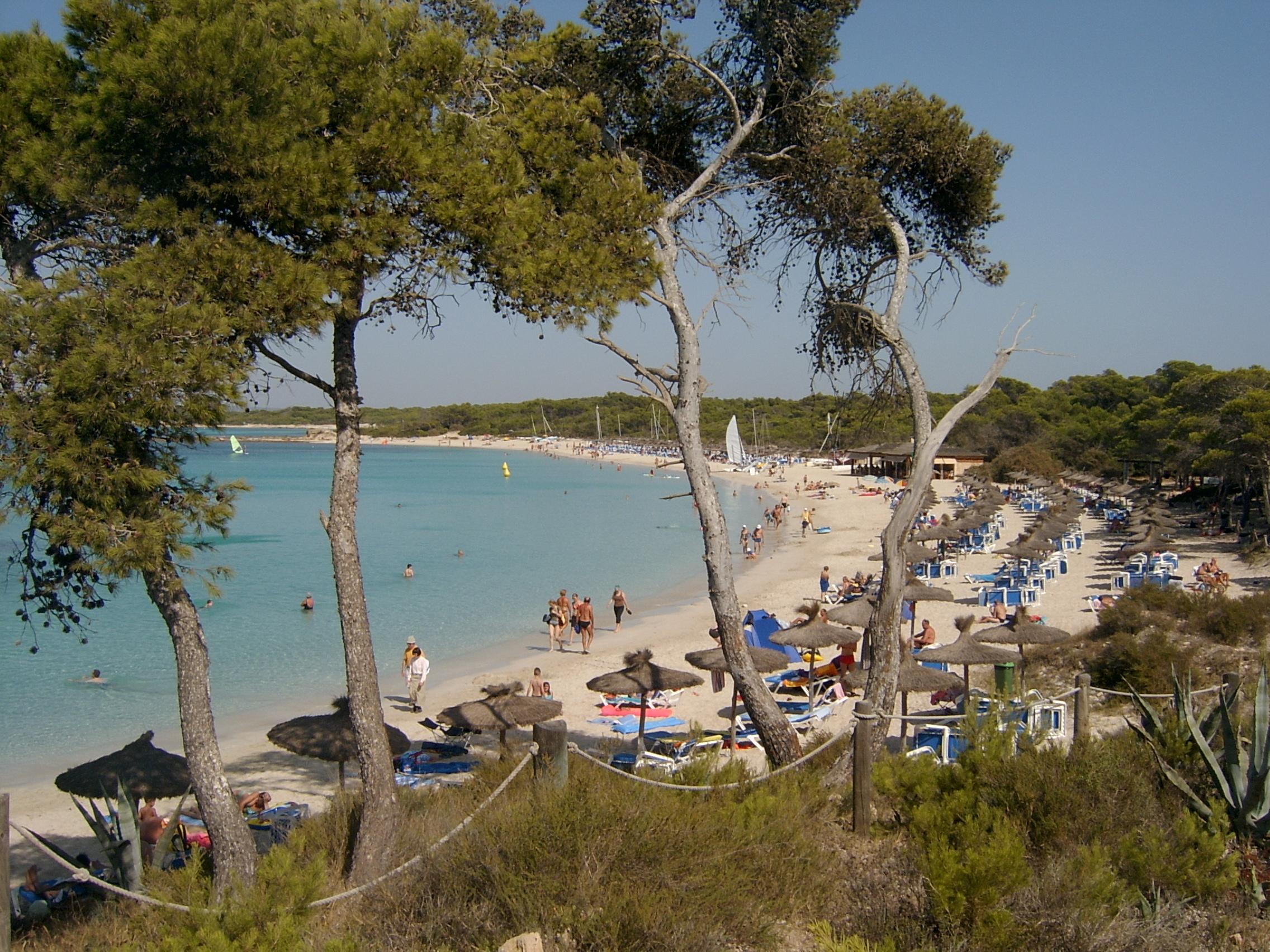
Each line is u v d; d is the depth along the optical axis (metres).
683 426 10.94
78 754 18.03
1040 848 6.80
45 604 8.54
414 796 9.32
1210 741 8.34
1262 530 39.81
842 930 5.84
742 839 6.66
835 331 13.62
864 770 7.82
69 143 7.76
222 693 22.31
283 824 11.45
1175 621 19.06
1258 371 50.81
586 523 67.50
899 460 97.38
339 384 8.66
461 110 9.85
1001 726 8.87
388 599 36.06
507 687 14.39
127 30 7.92
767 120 12.22
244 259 7.98
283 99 8.17
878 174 12.53
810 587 37.88
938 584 35.31
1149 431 57.50
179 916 6.32
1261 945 5.42
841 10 11.39
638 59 11.35
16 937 8.43
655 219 10.50
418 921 6.10
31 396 7.43
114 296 7.57
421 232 8.76
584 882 5.91
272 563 45.78
